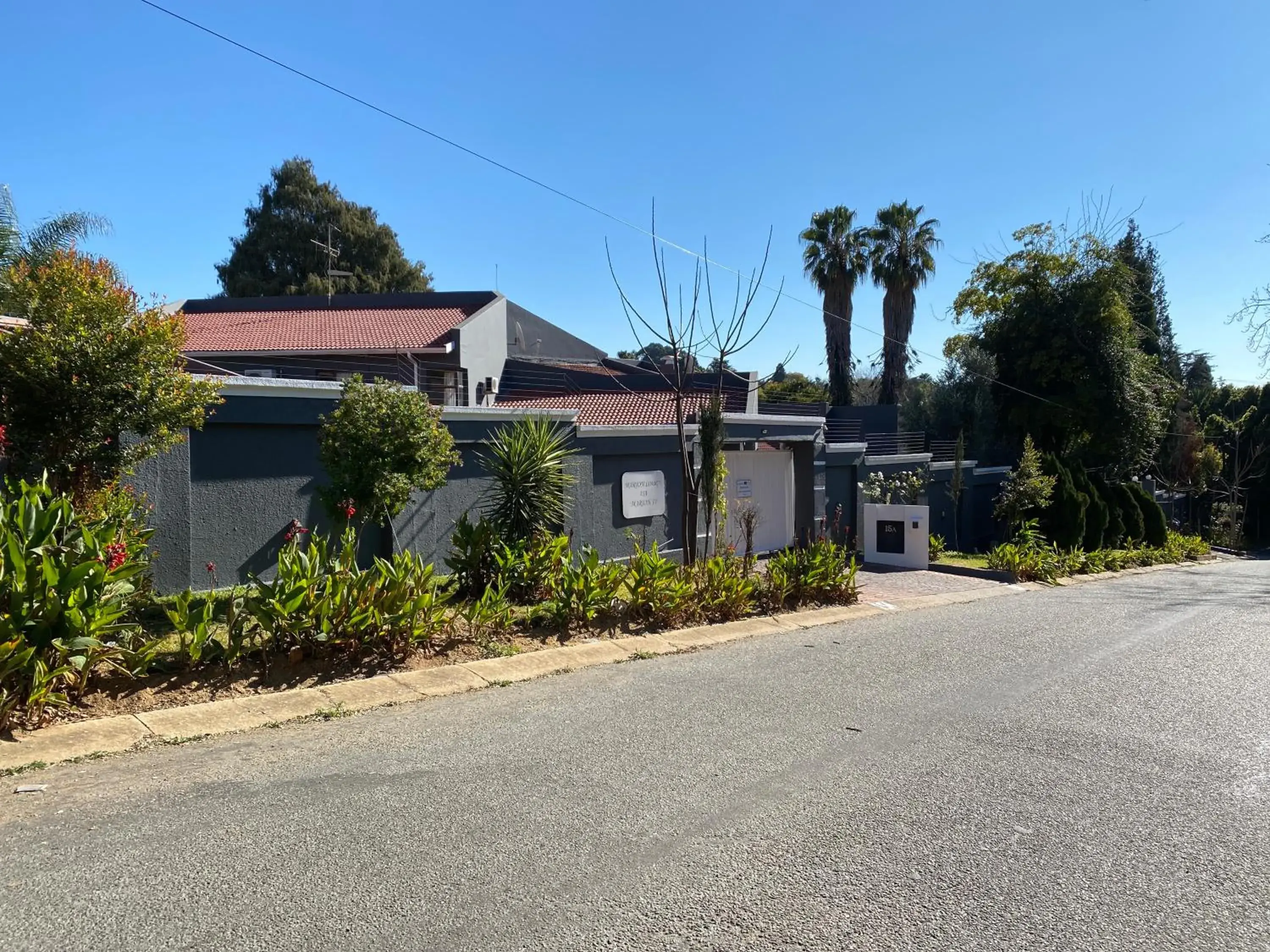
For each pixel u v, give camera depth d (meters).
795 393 42.16
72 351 6.78
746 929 3.36
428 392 20.80
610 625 9.11
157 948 3.09
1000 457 28.23
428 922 3.33
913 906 3.57
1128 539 23.17
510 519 10.22
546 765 5.13
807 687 7.25
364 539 10.23
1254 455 33.09
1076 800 4.79
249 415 9.20
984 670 8.08
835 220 32.06
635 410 19.12
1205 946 3.33
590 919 3.39
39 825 4.08
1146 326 32.31
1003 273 25.95
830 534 16.19
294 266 39.28
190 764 4.99
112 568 6.07
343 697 6.37
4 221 12.04
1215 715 6.61
